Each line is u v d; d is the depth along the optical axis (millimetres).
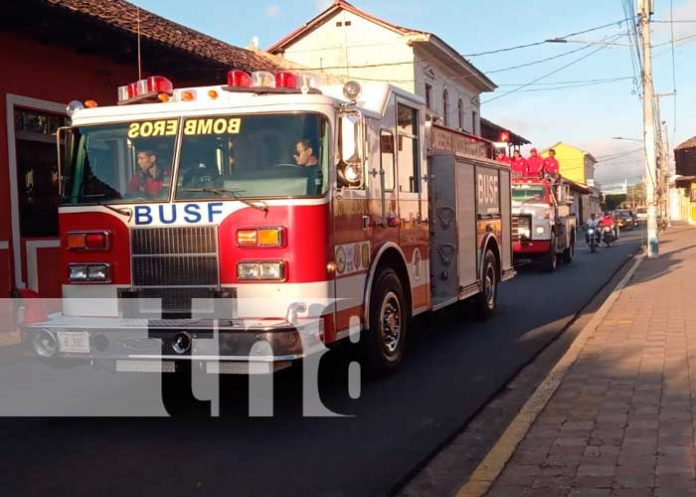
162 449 6277
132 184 7297
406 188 9273
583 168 92750
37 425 6984
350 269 7539
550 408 6980
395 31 31359
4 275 11422
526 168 23234
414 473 5785
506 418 7293
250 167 7074
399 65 31438
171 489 5383
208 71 15500
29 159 12383
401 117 9156
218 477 5617
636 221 70938
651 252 26672
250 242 6832
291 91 7293
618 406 6957
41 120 12664
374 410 7449
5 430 6832
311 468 5812
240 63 16672
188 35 17219
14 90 11867
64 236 7395
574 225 28266
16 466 5879
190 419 7160
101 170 7434
